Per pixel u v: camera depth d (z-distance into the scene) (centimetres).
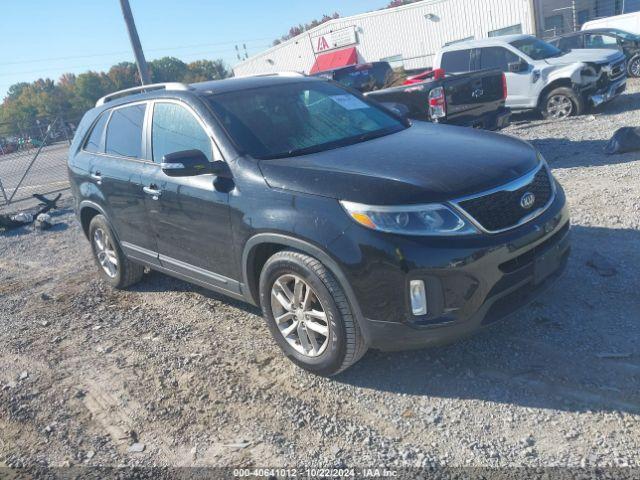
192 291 554
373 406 340
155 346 450
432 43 2866
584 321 390
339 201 329
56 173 1747
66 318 533
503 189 333
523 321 400
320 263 339
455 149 377
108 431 352
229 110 430
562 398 320
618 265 464
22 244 865
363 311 327
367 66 1395
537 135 1054
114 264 579
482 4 2636
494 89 859
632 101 1291
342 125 447
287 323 384
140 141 488
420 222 314
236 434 332
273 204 356
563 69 1162
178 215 435
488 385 341
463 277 313
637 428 290
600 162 780
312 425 331
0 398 404
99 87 9669
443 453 294
